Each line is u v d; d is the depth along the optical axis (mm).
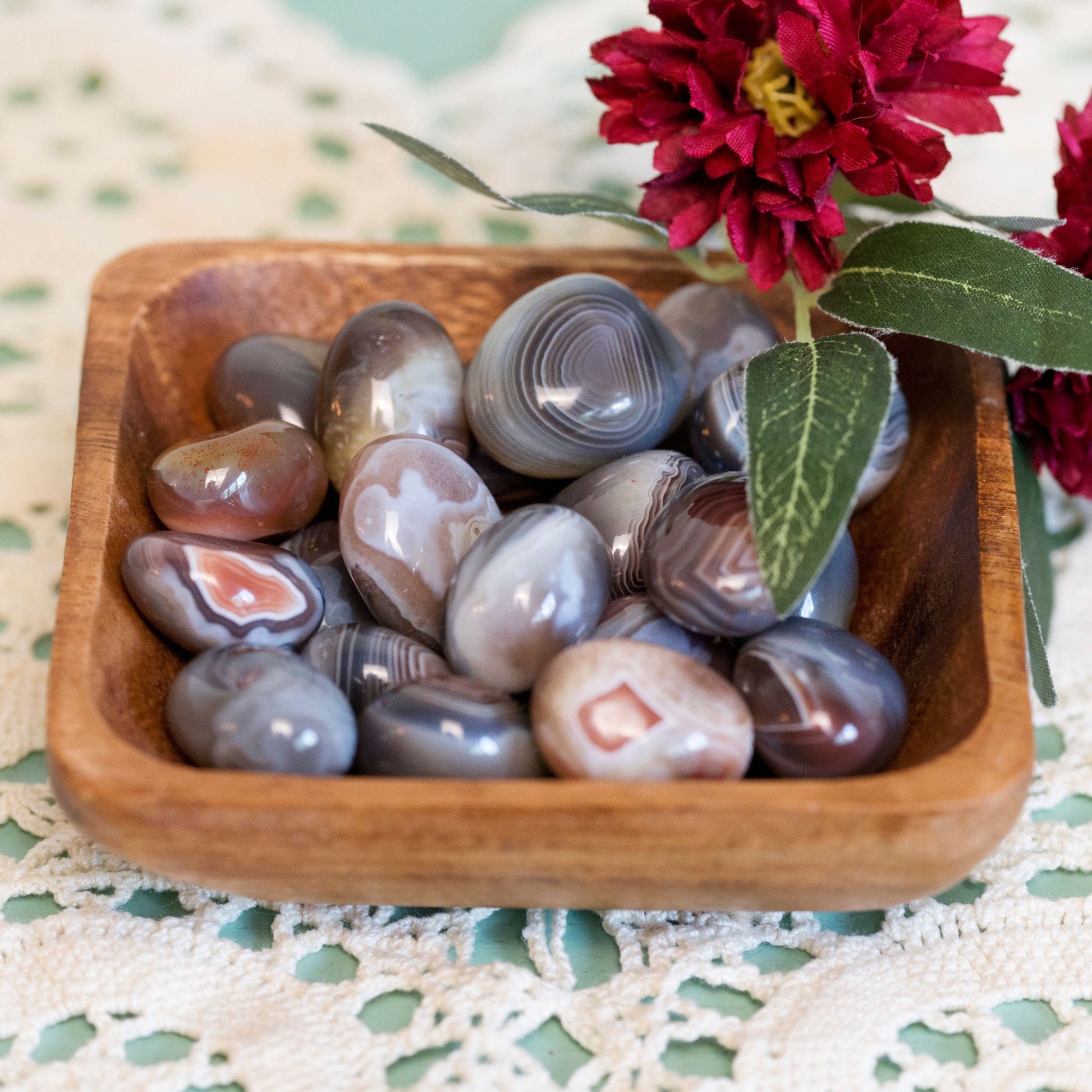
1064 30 519
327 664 365
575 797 330
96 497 370
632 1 533
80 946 358
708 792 330
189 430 407
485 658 360
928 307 374
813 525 343
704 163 382
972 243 375
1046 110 497
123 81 517
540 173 487
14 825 378
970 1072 345
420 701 352
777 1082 343
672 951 359
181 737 350
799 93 378
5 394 442
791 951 363
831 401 354
